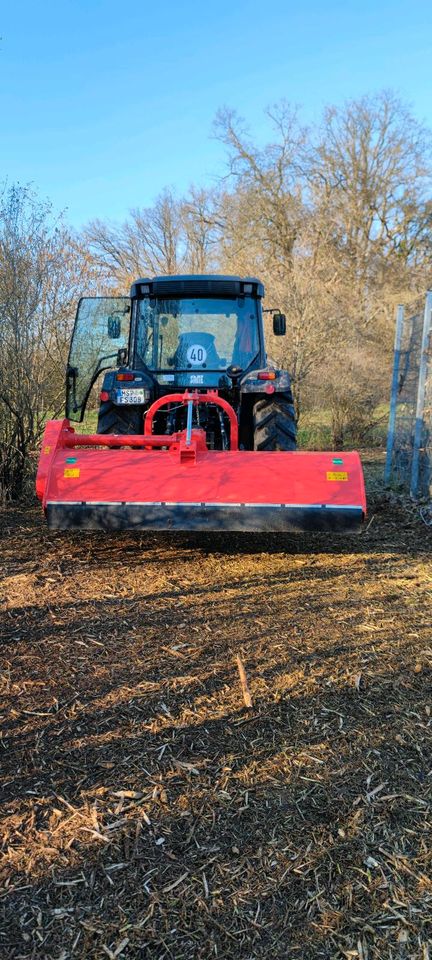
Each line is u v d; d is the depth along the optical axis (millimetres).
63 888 1876
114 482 4332
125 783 2307
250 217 21734
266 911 1815
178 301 6090
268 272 13133
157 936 1736
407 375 7543
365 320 14398
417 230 23547
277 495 4258
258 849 2025
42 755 2453
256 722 2688
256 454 4473
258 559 4965
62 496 4316
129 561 4852
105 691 2912
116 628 3590
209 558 4969
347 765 2426
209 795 2256
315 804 2225
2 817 2137
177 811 2180
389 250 23469
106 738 2564
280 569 4719
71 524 4320
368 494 7523
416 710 2797
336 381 11719
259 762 2434
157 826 2111
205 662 3199
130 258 26609
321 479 4297
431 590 4266
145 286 6031
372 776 2367
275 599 4082
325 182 22922
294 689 2949
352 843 2055
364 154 22422
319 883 1907
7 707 2770
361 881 1915
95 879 1908
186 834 2082
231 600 4051
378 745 2549
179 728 2635
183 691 2918
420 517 6289
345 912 1815
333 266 16312
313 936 1746
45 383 7426
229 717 2721
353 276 20312
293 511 4230
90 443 4664
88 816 2148
